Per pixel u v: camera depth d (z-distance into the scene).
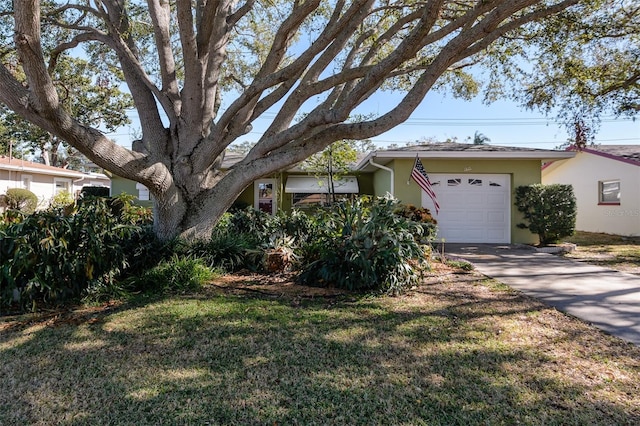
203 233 8.76
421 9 8.98
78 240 6.25
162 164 8.16
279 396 3.44
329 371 3.93
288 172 18.23
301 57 7.71
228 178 8.73
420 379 3.76
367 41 12.07
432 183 14.43
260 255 8.80
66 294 6.17
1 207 19.61
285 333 4.98
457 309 6.05
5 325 5.28
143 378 3.76
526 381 3.73
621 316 5.72
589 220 19.25
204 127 9.02
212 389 3.56
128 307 6.06
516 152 13.57
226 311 5.85
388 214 7.34
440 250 12.54
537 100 13.27
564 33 9.20
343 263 7.35
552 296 6.86
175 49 12.91
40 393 3.49
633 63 12.19
